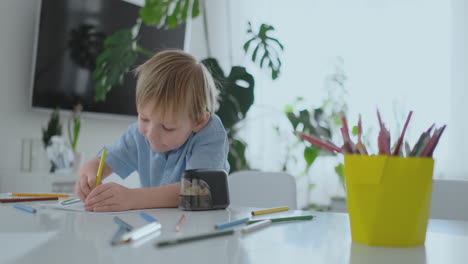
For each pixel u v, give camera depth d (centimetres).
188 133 94
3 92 211
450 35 247
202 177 78
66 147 206
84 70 233
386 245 47
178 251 41
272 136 280
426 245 49
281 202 132
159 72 90
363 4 267
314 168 270
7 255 39
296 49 281
